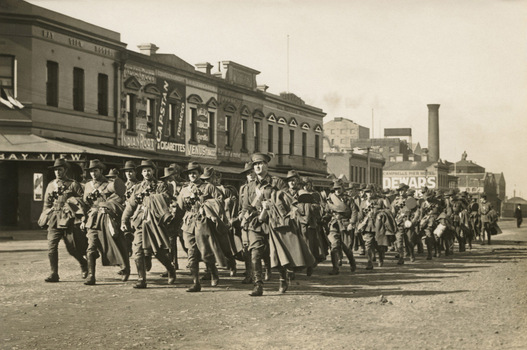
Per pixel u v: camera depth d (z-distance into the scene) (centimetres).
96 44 3484
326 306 980
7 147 2992
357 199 1786
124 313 918
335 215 1445
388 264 1727
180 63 4222
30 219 3117
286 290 1136
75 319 875
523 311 928
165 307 966
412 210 1781
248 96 5100
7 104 3069
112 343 738
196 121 4391
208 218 1107
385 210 1603
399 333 783
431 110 12775
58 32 3256
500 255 2080
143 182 1173
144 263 1163
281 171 5609
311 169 6078
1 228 3056
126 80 3684
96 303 1000
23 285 1197
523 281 1288
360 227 1577
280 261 1068
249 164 1112
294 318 883
